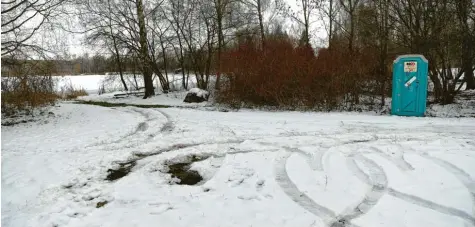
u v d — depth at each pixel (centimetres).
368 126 957
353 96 1348
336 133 873
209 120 1161
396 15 1338
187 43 2255
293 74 1399
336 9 1748
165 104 1866
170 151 743
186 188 538
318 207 449
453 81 1294
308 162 623
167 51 2545
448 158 589
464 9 1154
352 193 482
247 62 1516
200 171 618
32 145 875
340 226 398
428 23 1242
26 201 511
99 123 1198
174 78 2767
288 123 1054
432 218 404
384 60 1338
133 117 1295
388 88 1411
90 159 704
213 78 1995
